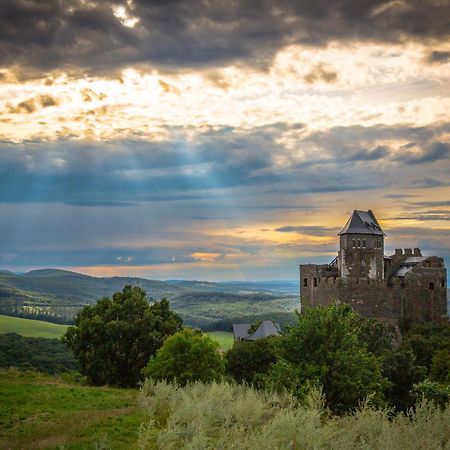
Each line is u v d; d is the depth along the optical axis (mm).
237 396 32250
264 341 79625
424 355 75312
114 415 30438
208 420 23938
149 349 71375
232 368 76750
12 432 28344
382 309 93938
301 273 104188
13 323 158375
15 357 116312
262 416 26344
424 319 94250
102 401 37500
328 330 40625
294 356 40594
